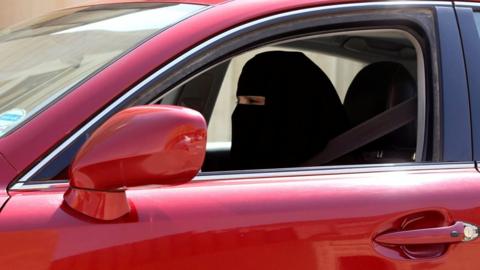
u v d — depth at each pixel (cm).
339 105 287
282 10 217
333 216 198
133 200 183
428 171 226
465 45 243
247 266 186
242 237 187
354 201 203
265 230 189
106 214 173
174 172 170
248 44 210
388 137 273
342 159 266
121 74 192
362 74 307
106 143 168
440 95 235
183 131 170
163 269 177
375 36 280
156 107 176
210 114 325
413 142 270
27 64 227
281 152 278
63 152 181
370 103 299
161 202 185
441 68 237
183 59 199
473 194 219
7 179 176
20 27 274
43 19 274
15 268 165
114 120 171
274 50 289
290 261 191
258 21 212
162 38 201
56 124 183
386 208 205
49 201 175
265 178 207
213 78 316
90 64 204
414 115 266
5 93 208
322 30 223
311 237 194
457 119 234
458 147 232
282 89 280
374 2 232
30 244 167
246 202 192
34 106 191
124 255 173
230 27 208
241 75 289
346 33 235
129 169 168
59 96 189
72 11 271
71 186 173
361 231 200
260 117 283
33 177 178
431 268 207
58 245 168
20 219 169
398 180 216
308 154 276
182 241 180
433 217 212
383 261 201
